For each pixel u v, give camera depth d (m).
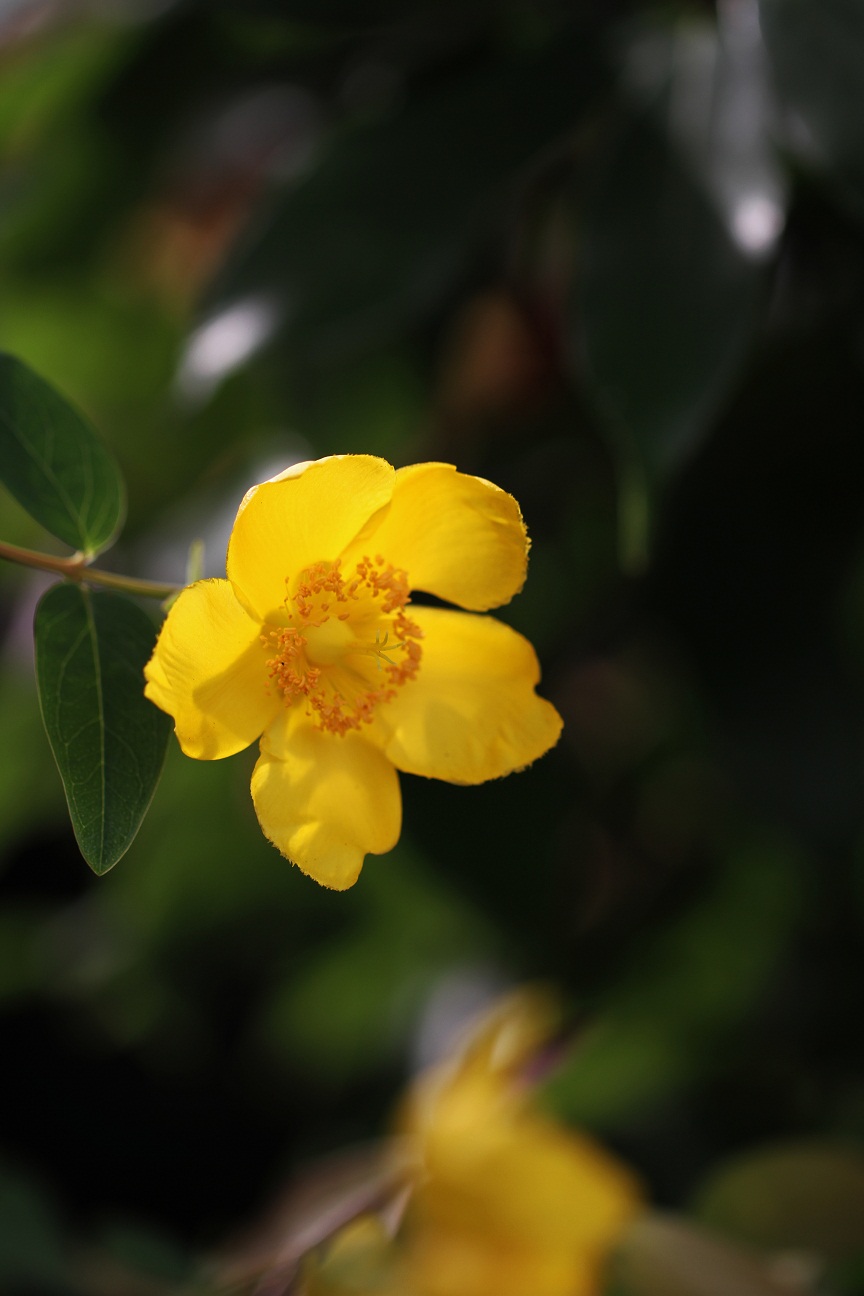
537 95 0.57
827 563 0.60
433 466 0.52
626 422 0.54
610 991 0.63
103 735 0.51
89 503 0.53
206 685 0.52
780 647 0.60
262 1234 0.61
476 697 0.54
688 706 0.63
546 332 0.62
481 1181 0.56
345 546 0.53
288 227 0.57
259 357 0.56
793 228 0.59
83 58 0.62
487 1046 0.58
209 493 0.62
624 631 0.62
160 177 0.62
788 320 0.60
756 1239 0.58
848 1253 0.58
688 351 0.54
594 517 0.62
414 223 0.57
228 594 0.51
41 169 0.62
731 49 0.56
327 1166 0.62
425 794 0.60
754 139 0.55
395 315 0.56
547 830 0.60
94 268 0.63
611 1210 0.57
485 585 0.53
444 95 0.58
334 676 0.53
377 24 0.60
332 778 0.53
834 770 0.59
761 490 0.61
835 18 0.55
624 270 0.55
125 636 0.52
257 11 0.59
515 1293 0.57
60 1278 0.58
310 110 0.62
